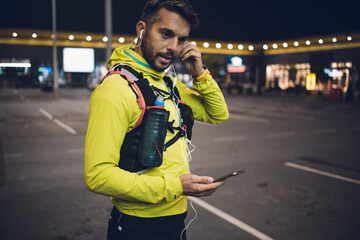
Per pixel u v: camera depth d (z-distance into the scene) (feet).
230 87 123.75
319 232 12.37
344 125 41.19
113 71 4.66
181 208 5.12
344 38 93.20
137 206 4.79
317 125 41.09
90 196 15.98
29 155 23.85
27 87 138.10
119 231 4.96
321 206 14.85
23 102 74.02
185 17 4.56
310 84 85.61
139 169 4.57
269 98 96.63
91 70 101.76
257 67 120.88
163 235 4.94
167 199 4.45
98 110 4.28
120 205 4.91
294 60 109.29
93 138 4.25
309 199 15.71
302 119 47.29
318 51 101.60
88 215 13.87
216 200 15.52
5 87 134.92
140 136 4.49
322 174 19.85
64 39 99.19
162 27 4.55
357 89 112.47
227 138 31.63
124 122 4.38
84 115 49.90
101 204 15.06
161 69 4.87
